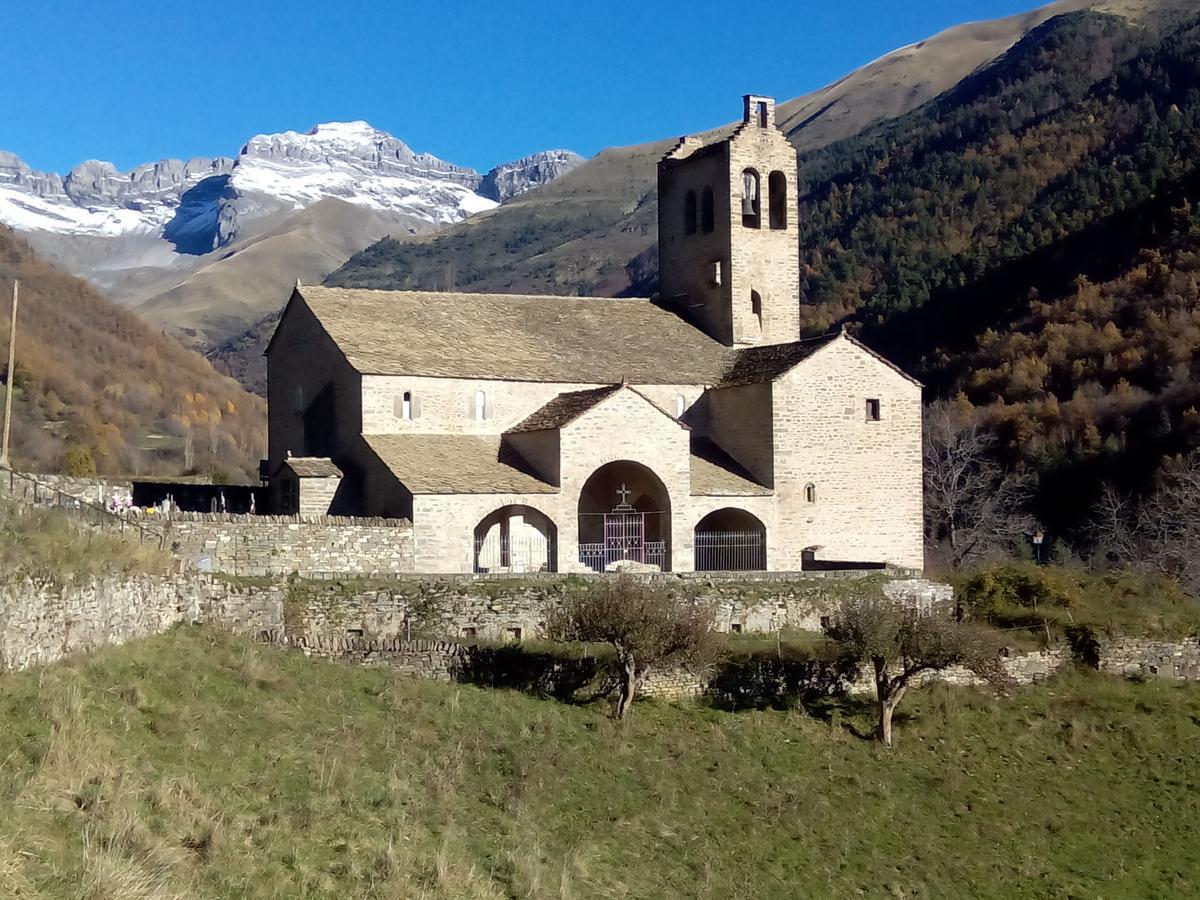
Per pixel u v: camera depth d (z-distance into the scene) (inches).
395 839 1011.3
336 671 1400.1
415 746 1241.4
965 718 1701.5
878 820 1412.4
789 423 2266.2
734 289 2578.7
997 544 3093.0
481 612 1627.7
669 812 1299.2
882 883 1279.5
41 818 832.3
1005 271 4704.7
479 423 2165.4
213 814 932.6
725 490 2201.0
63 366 4608.8
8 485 1715.1
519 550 2049.7
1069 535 3238.2
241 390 5861.2
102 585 1207.6
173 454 4183.1
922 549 2399.1
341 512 2025.1
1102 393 3686.0
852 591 1908.2
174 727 1069.8
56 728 962.1
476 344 2273.6
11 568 1080.8
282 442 2317.9
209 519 1704.0
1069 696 1808.6
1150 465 3257.9
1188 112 5408.5
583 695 1537.9
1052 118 6284.5
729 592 1829.5
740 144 2603.3
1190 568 2630.4
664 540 2137.1
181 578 1421.0
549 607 1656.0
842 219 6240.2
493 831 1120.2
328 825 994.7
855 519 2309.3
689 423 2368.4
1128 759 1664.6
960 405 3836.1
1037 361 3956.7
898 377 2354.8
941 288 4879.4
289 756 1104.8
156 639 1299.2
